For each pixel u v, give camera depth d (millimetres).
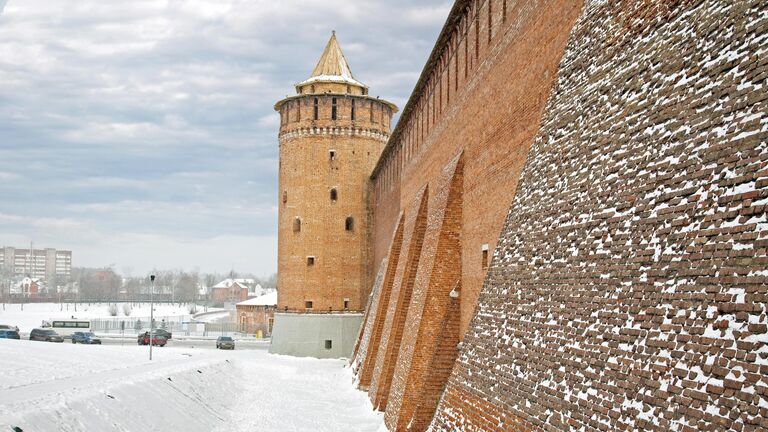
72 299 192875
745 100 7434
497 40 18750
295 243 50125
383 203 45438
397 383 22672
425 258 23484
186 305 190625
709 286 7262
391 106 53219
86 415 18703
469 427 13820
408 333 22875
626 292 8914
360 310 49844
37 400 18438
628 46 10773
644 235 8844
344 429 24156
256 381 37719
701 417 6742
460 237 21844
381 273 41062
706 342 7047
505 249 14781
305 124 50406
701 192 7848
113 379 25234
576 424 9188
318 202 49875
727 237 7176
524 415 11094
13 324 100562
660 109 9227
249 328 87688
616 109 10617
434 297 21469
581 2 13195
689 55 8836
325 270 49469
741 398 6312
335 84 52375
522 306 12766
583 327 9891
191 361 37812
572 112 12461
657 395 7574
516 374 12008
